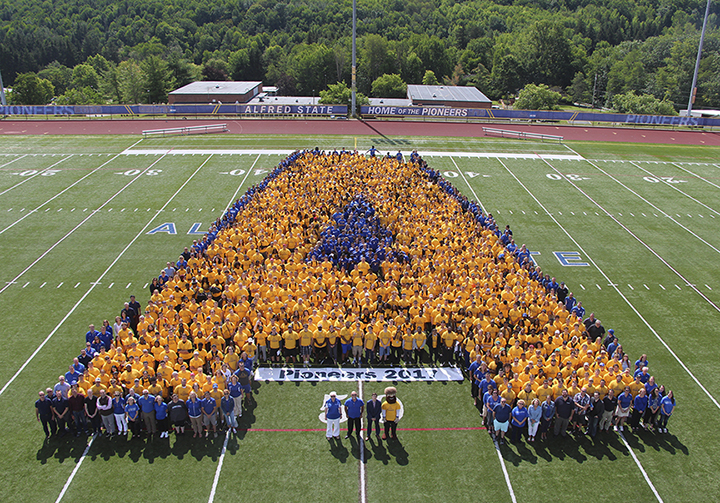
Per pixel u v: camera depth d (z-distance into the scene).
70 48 153.12
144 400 14.55
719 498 13.35
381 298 20.30
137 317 19.53
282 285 20.31
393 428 14.88
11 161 42.09
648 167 43.66
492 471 14.02
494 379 15.47
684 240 29.81
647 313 22.31
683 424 15.95
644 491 13.49
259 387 17.17
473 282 20.31
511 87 118.19
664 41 118.31
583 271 25.94
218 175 39.22
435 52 132.00
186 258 23.62
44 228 29.88
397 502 13.04
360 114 61.53
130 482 13.48
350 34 154.25
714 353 19.66
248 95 90.88
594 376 15.38
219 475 13.75
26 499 12.95
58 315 21.31
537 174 41.22
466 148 48.16
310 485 13.49
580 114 61.25
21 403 16.31
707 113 81.19
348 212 28.11
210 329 17.98
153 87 92.25
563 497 13.26
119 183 37.41
